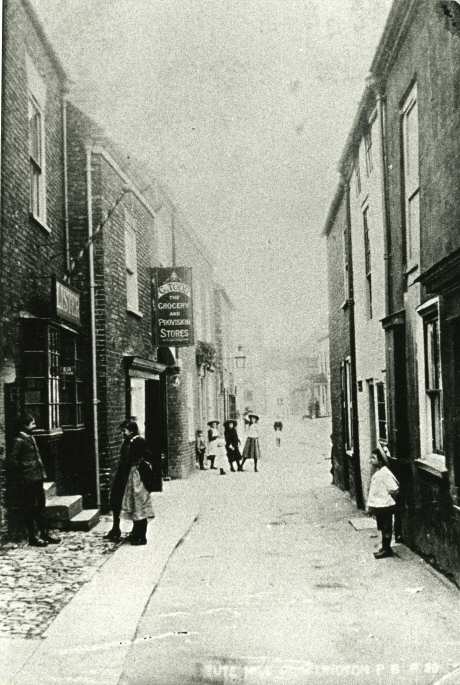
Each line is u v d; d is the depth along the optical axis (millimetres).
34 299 9969
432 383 8430
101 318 12234
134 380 14953
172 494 16203
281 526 11445
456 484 6961
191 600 6578
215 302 35125
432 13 7508
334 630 5613
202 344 25906
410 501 9211
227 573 7809
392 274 10320
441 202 7402
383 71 10328
